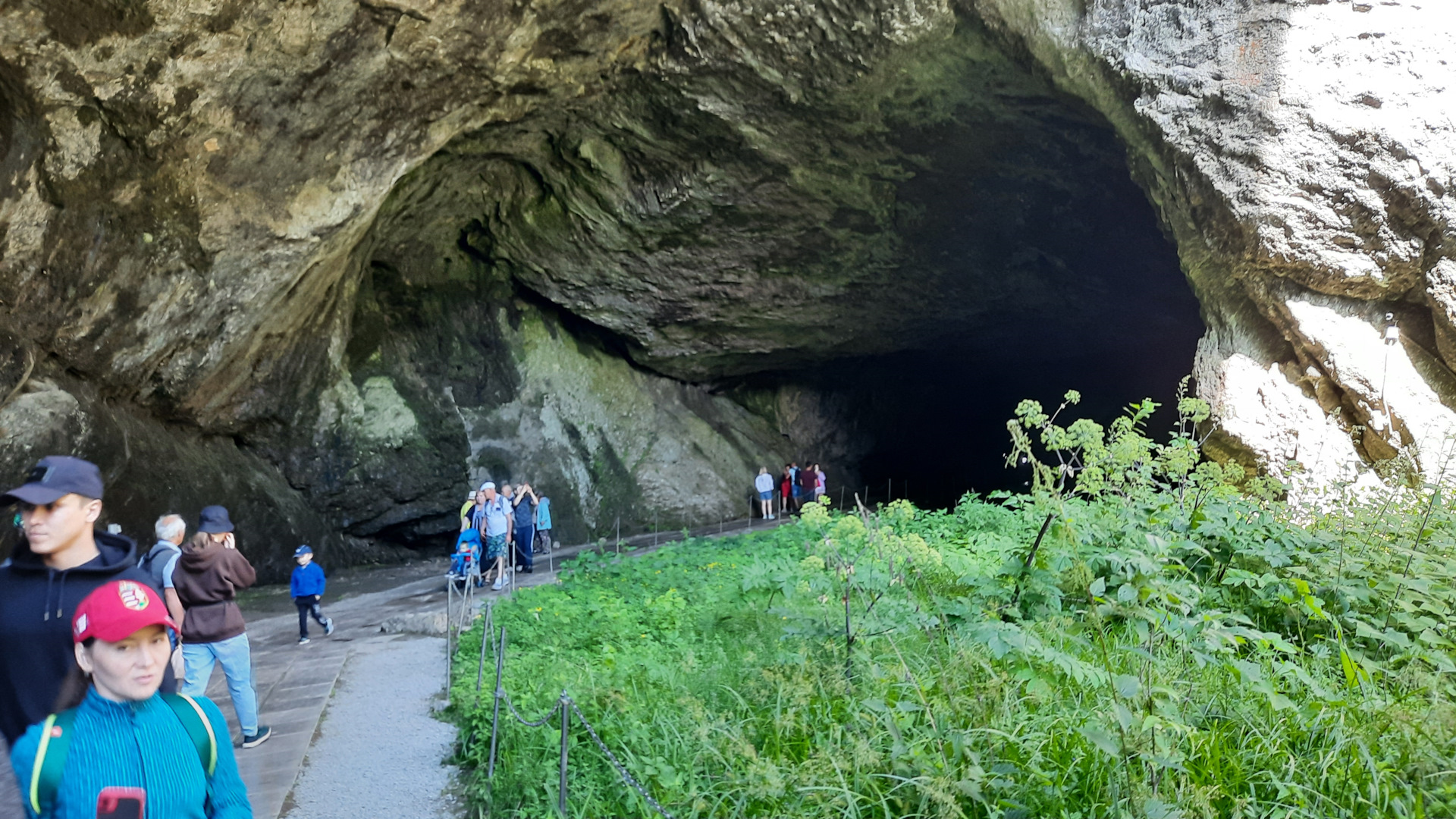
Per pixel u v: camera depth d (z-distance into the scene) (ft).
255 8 37.45
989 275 73.00
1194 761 11.67
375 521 66.33
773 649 17.20
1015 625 13.98
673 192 63.72
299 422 61.67
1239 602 18.06
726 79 53.26
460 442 71.20
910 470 110.42
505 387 76.13
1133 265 67.36
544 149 61.82
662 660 19.76
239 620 18.76
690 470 85.40
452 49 45.29
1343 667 13.92
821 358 90.74
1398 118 36.58
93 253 40.52
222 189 43.09
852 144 58.59
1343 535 18.88
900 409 106.93
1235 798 10.89
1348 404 38.40
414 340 71.56
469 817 15.30
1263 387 40.70
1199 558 18.70
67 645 9.42
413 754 18.67
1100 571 16.96
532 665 21.61
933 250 70.44
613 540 74.95
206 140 40.83
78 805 7.02
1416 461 32.22
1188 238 44.42
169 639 7.50
